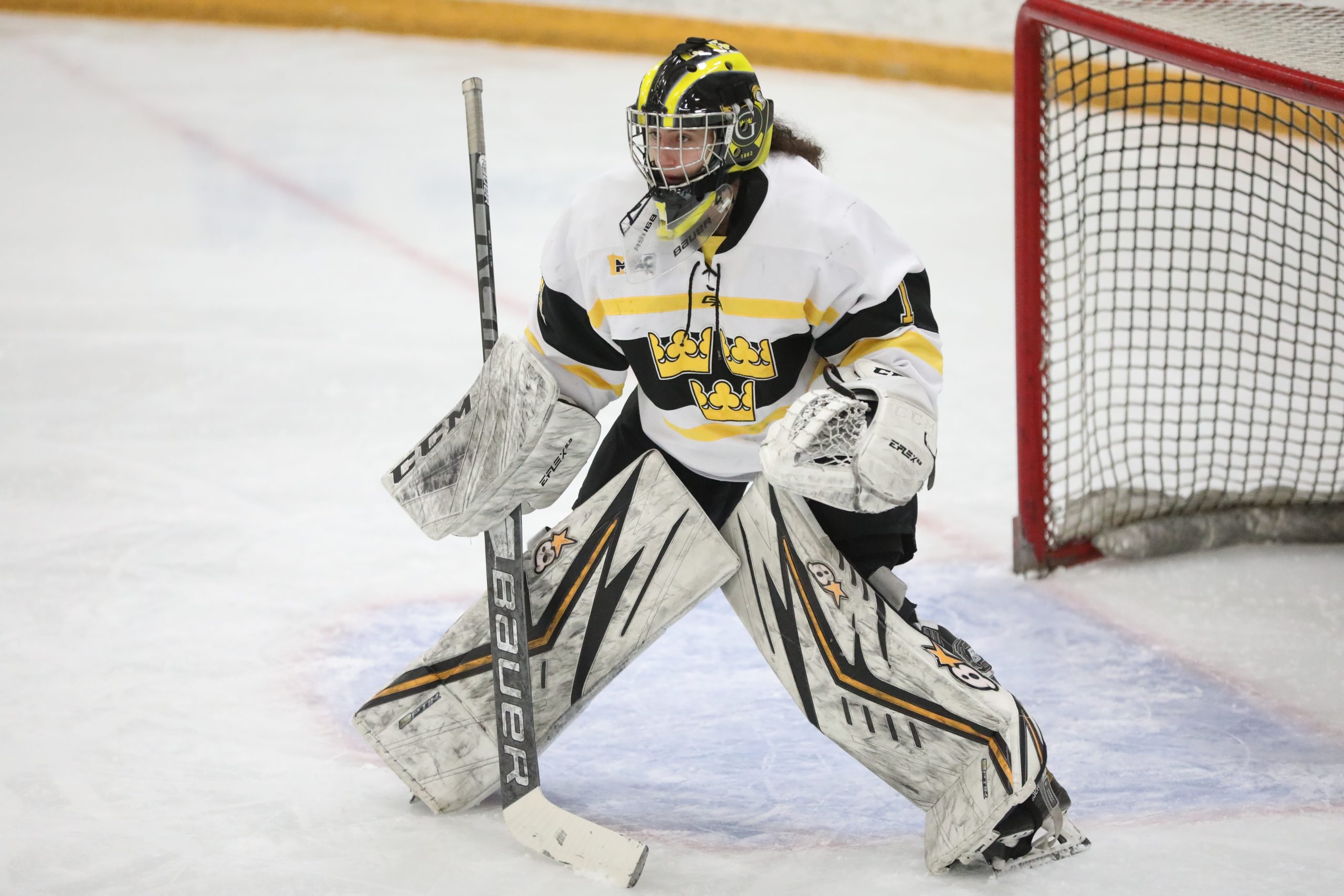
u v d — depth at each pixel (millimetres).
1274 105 12430
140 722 8742
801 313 6844
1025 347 11102
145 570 11078
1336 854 7309
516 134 25766
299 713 8969
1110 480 13164
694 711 9203
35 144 24078
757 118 6531
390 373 15852
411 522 12242
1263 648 10008
